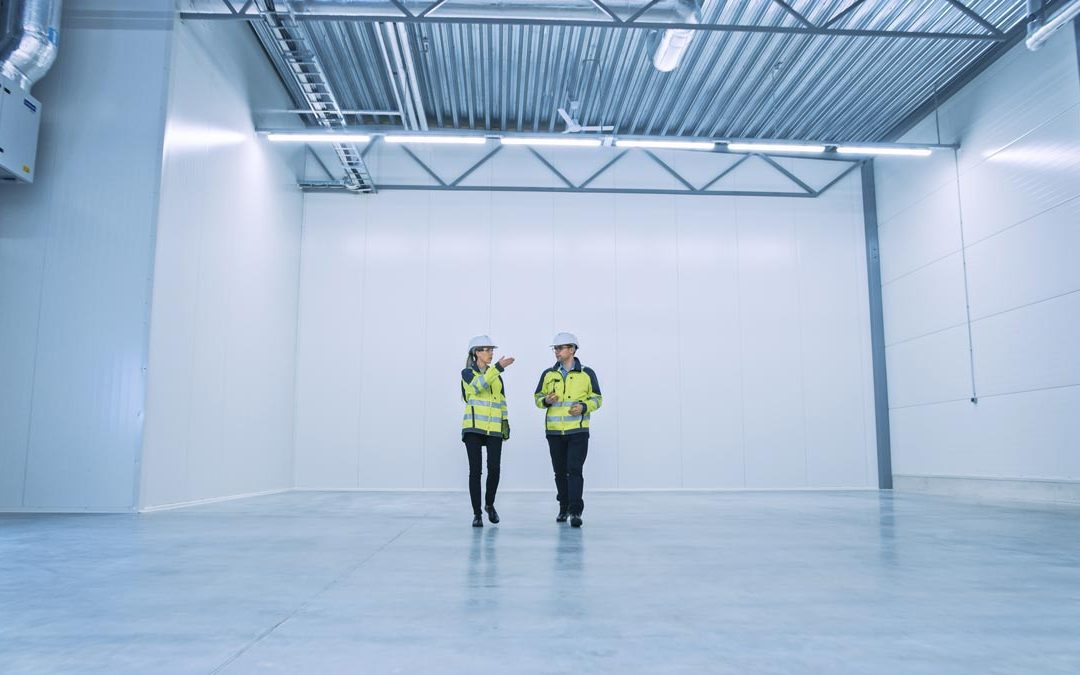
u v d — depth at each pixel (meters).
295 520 6.81
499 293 13.41
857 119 12.91
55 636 2.55
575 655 2.34
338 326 13.21
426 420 13.01
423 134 10.75
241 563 4.17
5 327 7.49
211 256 9.24
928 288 12.34
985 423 10.91
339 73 11.72
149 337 7.55
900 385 13.09
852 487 13.30
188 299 8.55
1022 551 4.74
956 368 11.59
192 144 8.62
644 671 2.18
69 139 7.80
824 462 13.34
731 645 2.46
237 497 10.27
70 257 7.63
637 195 13.84
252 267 10.79
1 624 2.72
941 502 9.56
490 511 6.36
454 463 12.91
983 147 11.06
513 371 13.20
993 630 2.68
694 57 10.84
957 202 11.62
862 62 10.99
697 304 13.60
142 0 8.12
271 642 2.48
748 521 6.83
